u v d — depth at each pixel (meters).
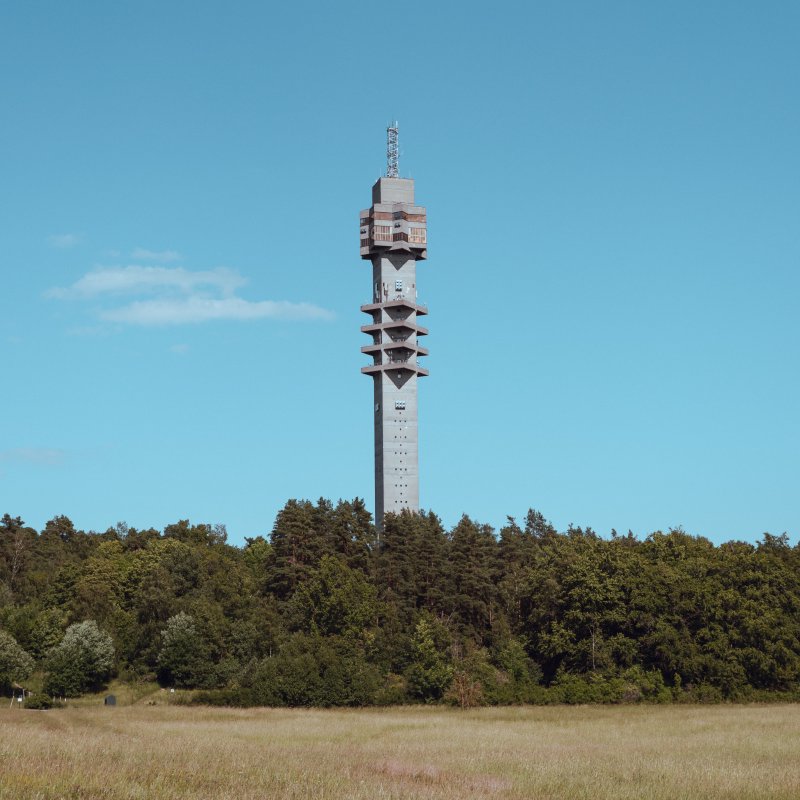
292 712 101.56
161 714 96.00
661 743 66.75
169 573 144.12
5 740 49.31
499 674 124.38
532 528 172.88
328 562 136.50
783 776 47.94
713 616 121.75
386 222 190.50
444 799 38.62
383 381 183.00
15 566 167.88
